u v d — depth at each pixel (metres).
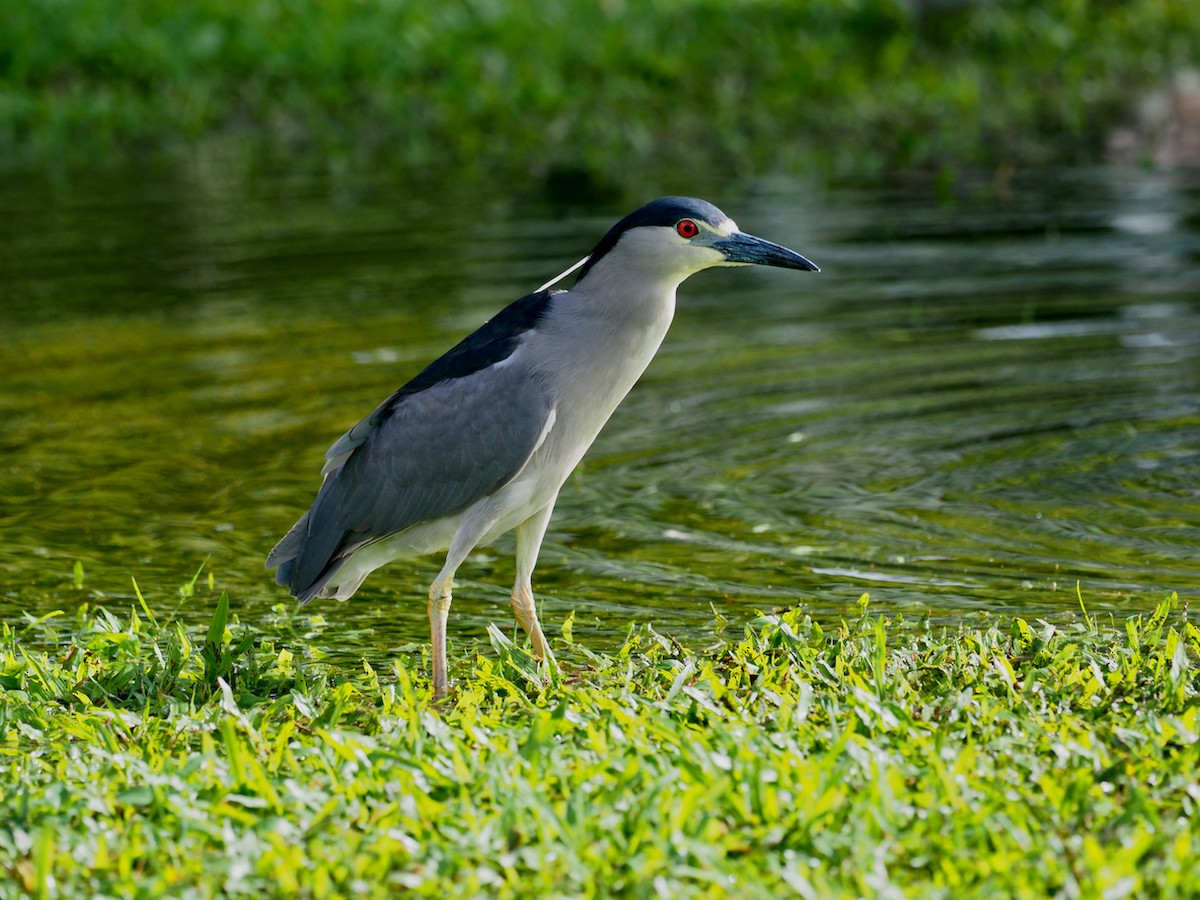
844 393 14.41
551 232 21.59
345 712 7.93
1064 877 5.57
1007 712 7.14
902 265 19.08
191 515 12.32
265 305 18.42
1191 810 6.08
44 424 14.64
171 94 32.41
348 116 31.23
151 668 8.59
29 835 6.30
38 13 34.53
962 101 29.95
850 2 34.91
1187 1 35.81
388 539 9.16
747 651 8.37
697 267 8.98
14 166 28.66
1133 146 26.36
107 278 20.05
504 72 32.28
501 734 7.16
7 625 9.69
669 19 34.59
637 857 5.78
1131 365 14.69
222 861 5.92
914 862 5.82
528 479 8.98
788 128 29.02
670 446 13.30
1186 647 8.62
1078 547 10.75
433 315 17.53
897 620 9.55
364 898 5.73
